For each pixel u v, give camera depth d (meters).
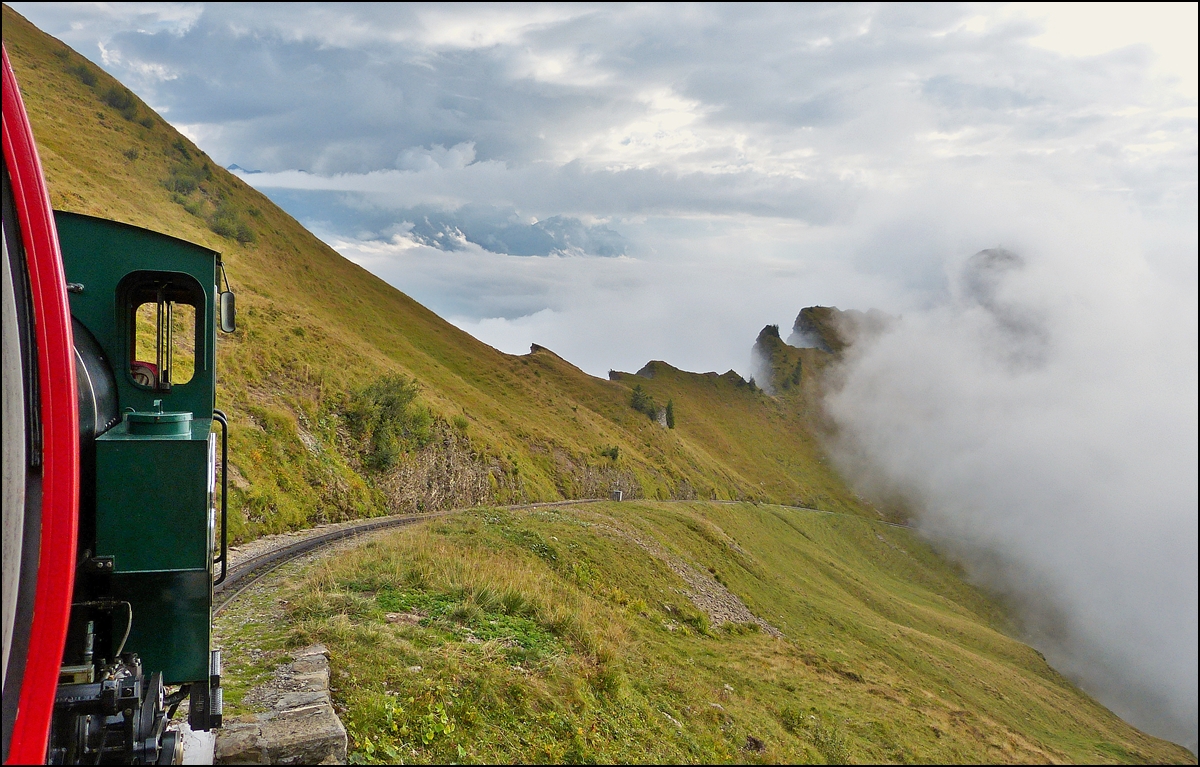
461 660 10.34
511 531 29.73
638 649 18.70
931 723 24.61
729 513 100.38
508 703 9.83
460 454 54.88
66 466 3.61
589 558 31.84
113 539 4.80
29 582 3.50
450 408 67.19
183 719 6.95
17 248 3.41
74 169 70.19
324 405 40.75
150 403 5.92
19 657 3.44
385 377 49.06
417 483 44.81
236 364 36.53
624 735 11.27
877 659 51.38
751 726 16.31
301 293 89.94
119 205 67.81
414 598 13.37
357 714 7.86
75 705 4.70
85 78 95.31
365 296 112.81
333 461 35.75
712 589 43.34
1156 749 62.88
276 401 36.34
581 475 88.12
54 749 4.73
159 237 5.93
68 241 5.63
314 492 30.73
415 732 8.16
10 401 3.28
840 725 21.16
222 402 31.08
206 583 5.28
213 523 5.44
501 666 10.71
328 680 8.52
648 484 106.38
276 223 110.94
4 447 3.25
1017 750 25.22
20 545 3.36
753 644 31.38
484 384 105.69
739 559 60.34
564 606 15.80
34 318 3.51
